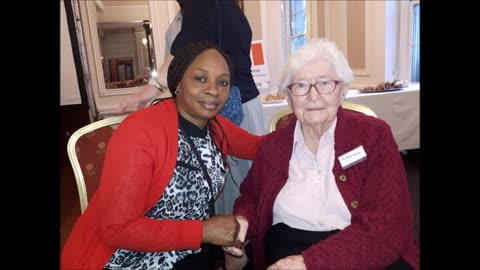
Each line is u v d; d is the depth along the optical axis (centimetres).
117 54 397
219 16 147
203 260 117
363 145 104
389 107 300
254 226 120
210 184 112
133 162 92
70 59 380
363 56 411
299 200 111
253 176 126
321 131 112
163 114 104
